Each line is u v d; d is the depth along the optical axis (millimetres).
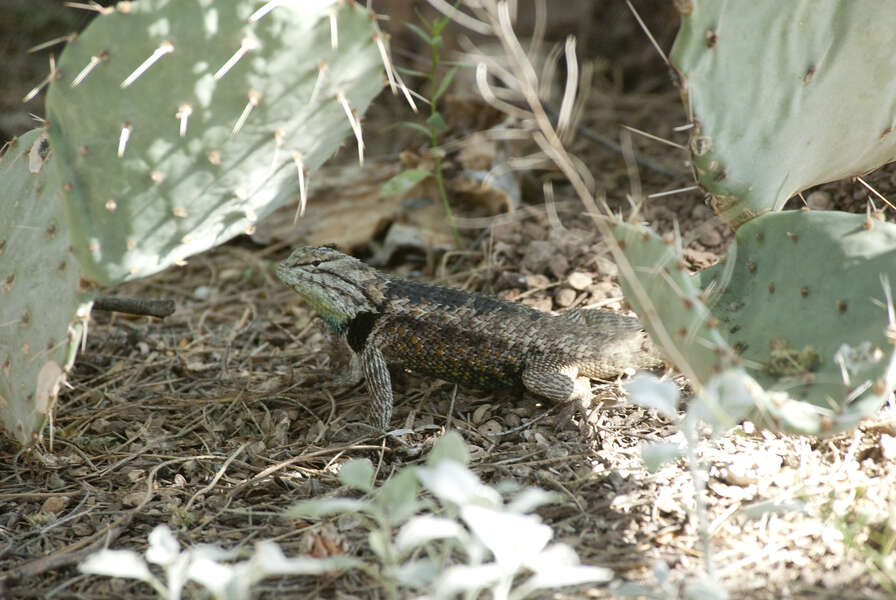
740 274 7113
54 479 7840
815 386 6148
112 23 5734
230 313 11609
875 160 7852
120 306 9570
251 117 6180
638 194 12250
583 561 6242
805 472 6934
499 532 5055
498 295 10727
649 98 16141
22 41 18922
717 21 6438
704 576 5941
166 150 6129
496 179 12453
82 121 5992
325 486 7582
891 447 7062
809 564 5996
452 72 10852
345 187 13227
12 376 7285
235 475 7875
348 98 6379
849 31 6688
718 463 7211
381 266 12414
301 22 5809
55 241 6977
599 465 7453
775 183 7176
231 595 4996
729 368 5551
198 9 5695
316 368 9836
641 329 8859
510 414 8562
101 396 9391
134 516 7223
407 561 6344
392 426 8555
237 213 6766
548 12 17391
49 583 6441
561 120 8484
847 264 6398
